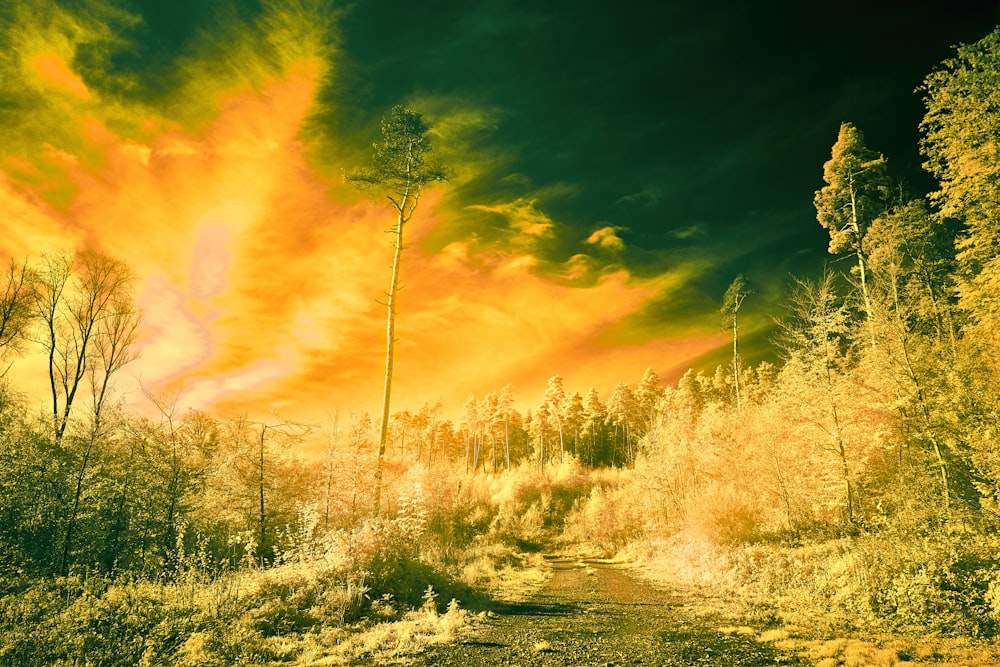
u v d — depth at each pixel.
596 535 35.81
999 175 13.87
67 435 14.90
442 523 26.27
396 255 21.50
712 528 19.62
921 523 13.11
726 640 9.87
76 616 8.53
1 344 20.44
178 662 7.34
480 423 83.38
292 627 9.87
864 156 26.06
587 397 76.44
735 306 41.06
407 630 10.23
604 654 8.94
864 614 10.90
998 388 12.77
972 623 9.42
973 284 14.58
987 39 13.88
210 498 15.98
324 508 17.03
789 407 18.86
